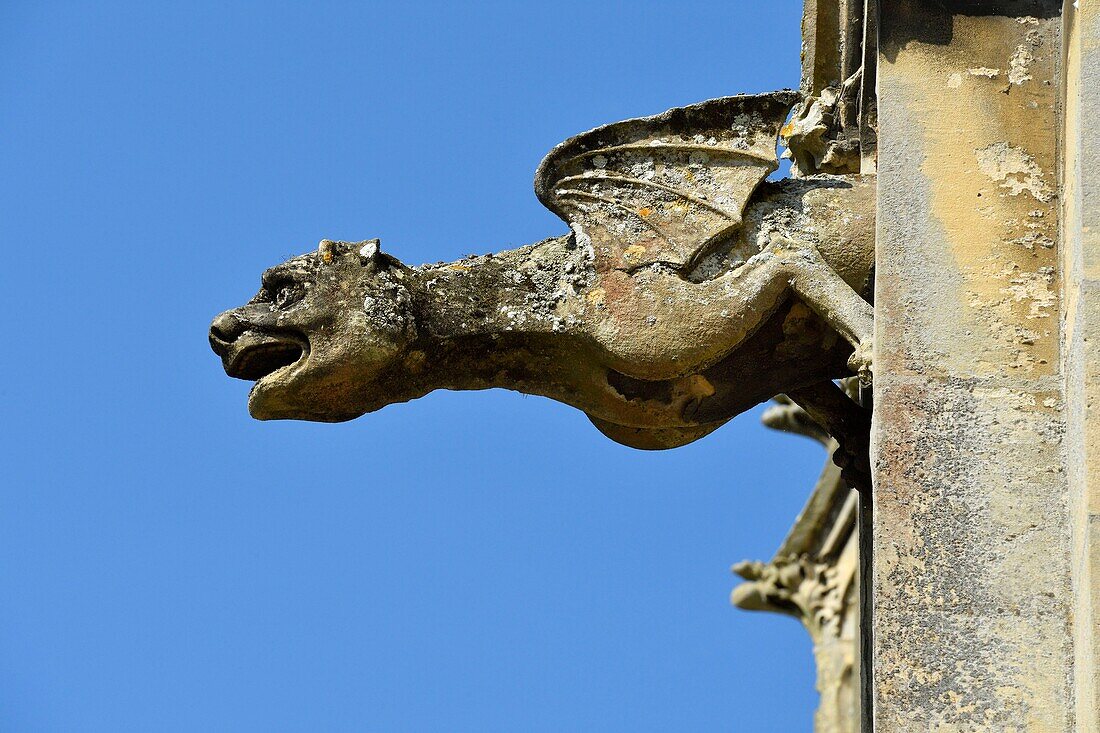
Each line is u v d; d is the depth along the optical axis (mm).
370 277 17844
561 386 17969
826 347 17547
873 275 17438
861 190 17734
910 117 16766
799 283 17266
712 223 17562
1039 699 15188
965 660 15328
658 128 18000
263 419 18062
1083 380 15180
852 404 18172
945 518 15688
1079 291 15445
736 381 17703
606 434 18578
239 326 17844
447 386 18016
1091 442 15008
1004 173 16594
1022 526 15609
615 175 17906
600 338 17438
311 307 17734
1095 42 15922
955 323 16203
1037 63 16875
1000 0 17047
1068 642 15281
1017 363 16062
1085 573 14859
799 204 17688
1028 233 16406
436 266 18109
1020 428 15867
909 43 16953
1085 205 15547
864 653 17984
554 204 17906
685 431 18328
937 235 16438
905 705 15281
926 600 15508
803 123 19641
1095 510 14859
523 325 17688
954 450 15859
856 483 18141
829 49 19922
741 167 17750
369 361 17609
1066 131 16375
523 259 18062
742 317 17266
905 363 16141
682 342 17281
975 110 16766
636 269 17516
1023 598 15430
